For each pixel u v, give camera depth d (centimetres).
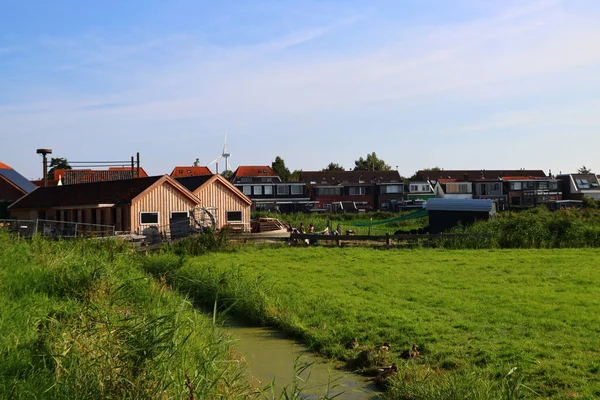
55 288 1364
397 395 888
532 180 10056
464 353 1045
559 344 1070
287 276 1969
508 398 800
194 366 848
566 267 2044
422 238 2916
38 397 720
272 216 6744
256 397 867
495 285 1698
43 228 3200
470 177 11444
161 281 1723
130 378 753
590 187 9925
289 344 1235
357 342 1160
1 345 866
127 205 3494
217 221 3834
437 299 1499
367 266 2186
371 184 10500
